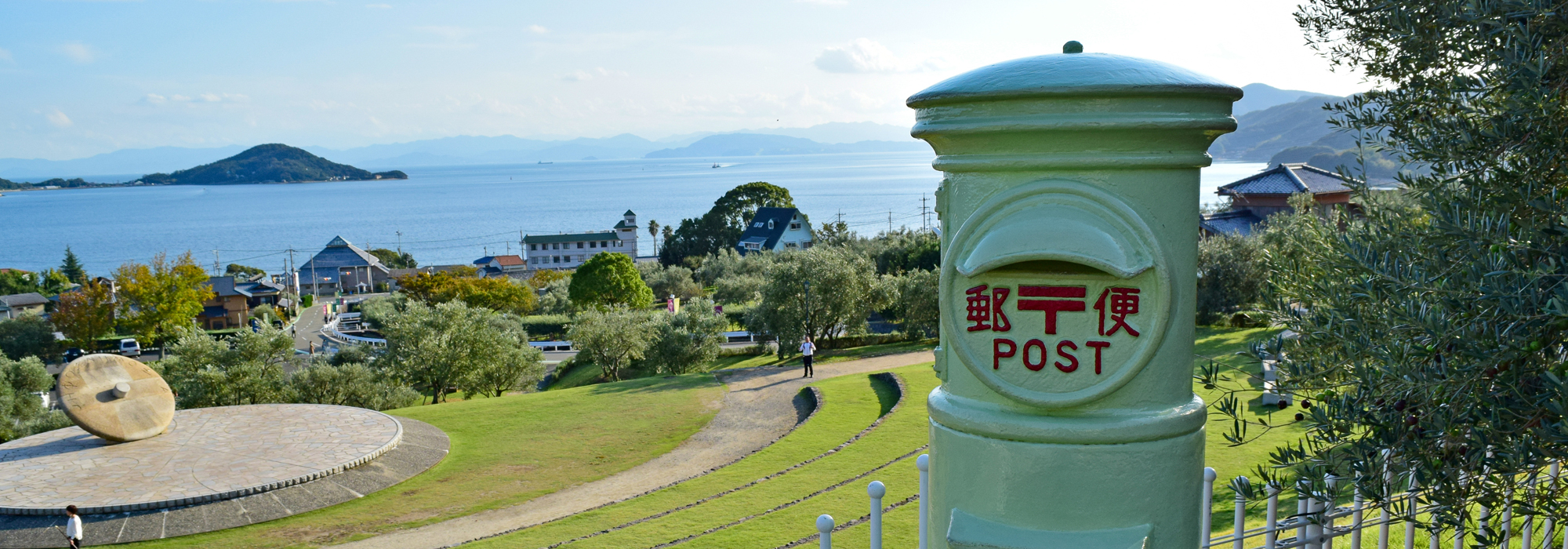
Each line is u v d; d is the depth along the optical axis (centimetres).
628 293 5284
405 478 1780
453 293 6041
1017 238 205
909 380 2375
